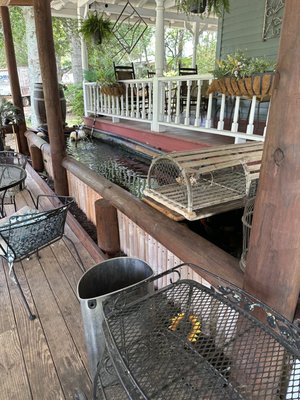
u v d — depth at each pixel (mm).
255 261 1021
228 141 3697
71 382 1472
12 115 5699
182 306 1084
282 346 900
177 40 13195
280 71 813
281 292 980
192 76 3904
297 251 918
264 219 953
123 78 5844
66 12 7664
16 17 10289
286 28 775
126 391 794
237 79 3074
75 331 1782
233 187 2113
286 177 867
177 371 904
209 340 1020
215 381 882
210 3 3178
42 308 1970
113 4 6488
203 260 1397
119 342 937
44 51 3139
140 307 1081
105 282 1564
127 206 2094
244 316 995
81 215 3232
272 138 875
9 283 2225
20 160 4207
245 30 4344
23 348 1668
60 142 3475
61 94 6219
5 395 1416
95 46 6047
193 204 1854
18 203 3719
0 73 13508
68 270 2377
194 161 1910
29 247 1971
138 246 2230
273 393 863
